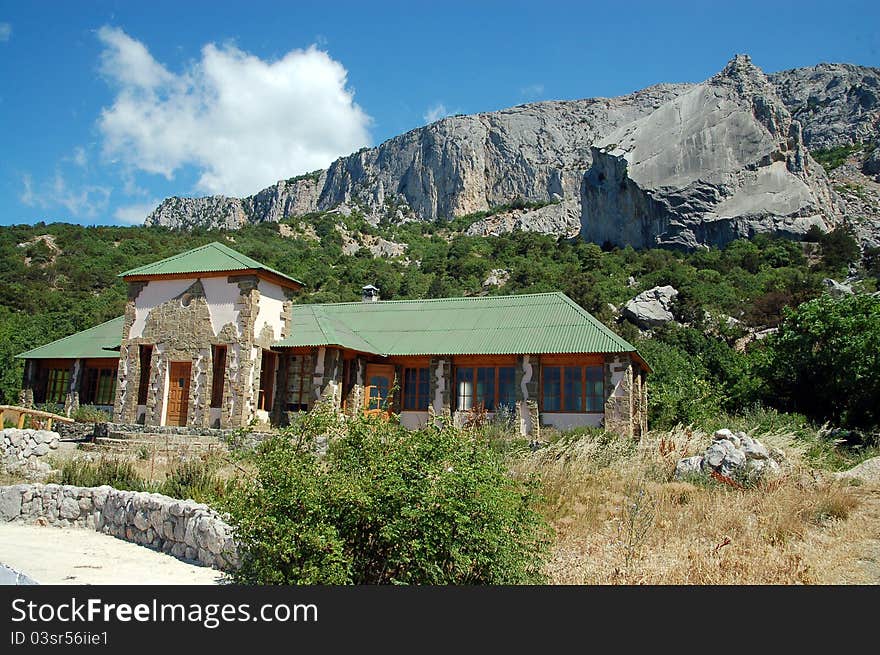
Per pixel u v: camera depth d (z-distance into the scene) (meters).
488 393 27.36
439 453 7.99
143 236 97.25
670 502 13.62
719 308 62.81
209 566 10.41
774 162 113.38
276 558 7.48
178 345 26.22
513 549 8.35
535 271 80.81
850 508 13.05
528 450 18.78
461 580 7.86
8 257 78.19
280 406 26.69
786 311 31.81
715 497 13.79
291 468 7.66
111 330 33.12
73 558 10.75
